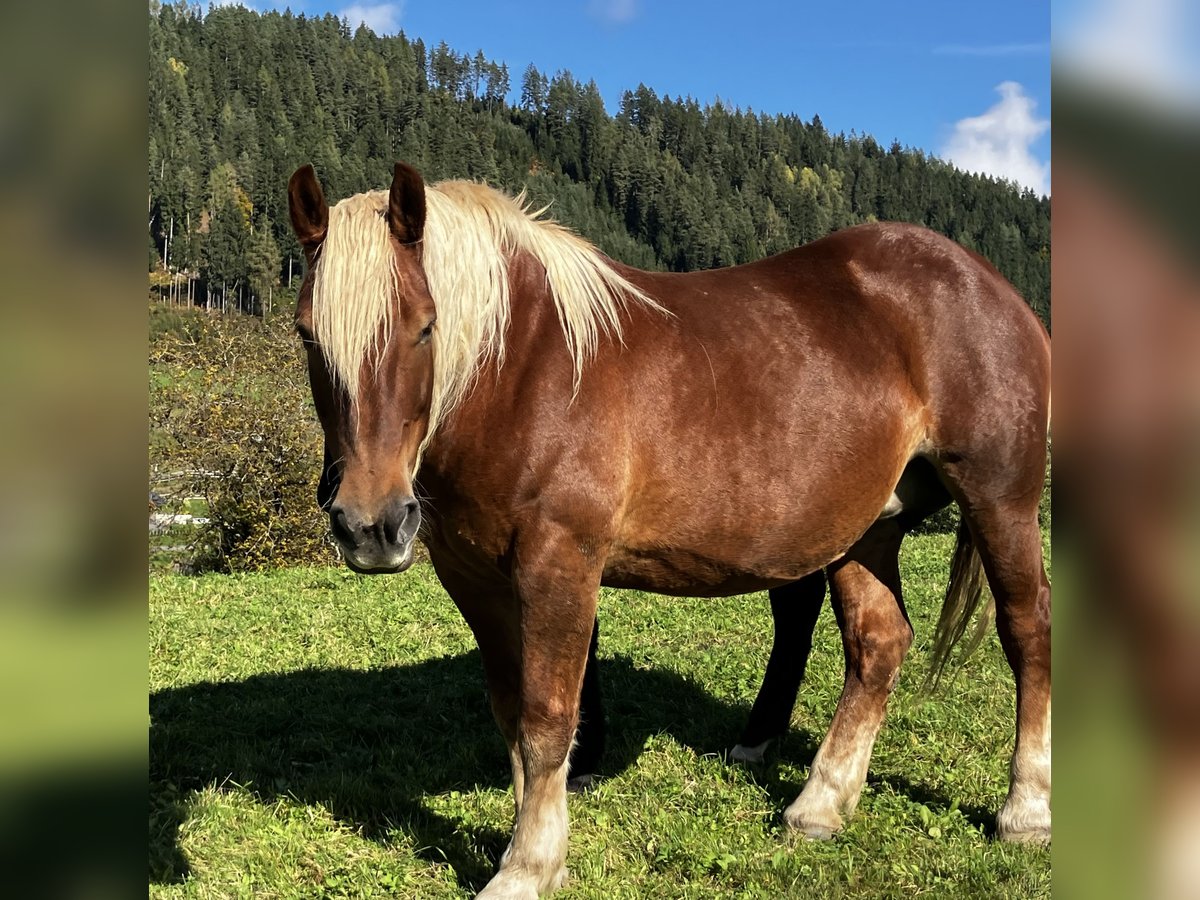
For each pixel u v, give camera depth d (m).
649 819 3.67
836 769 3.66
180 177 65.56
